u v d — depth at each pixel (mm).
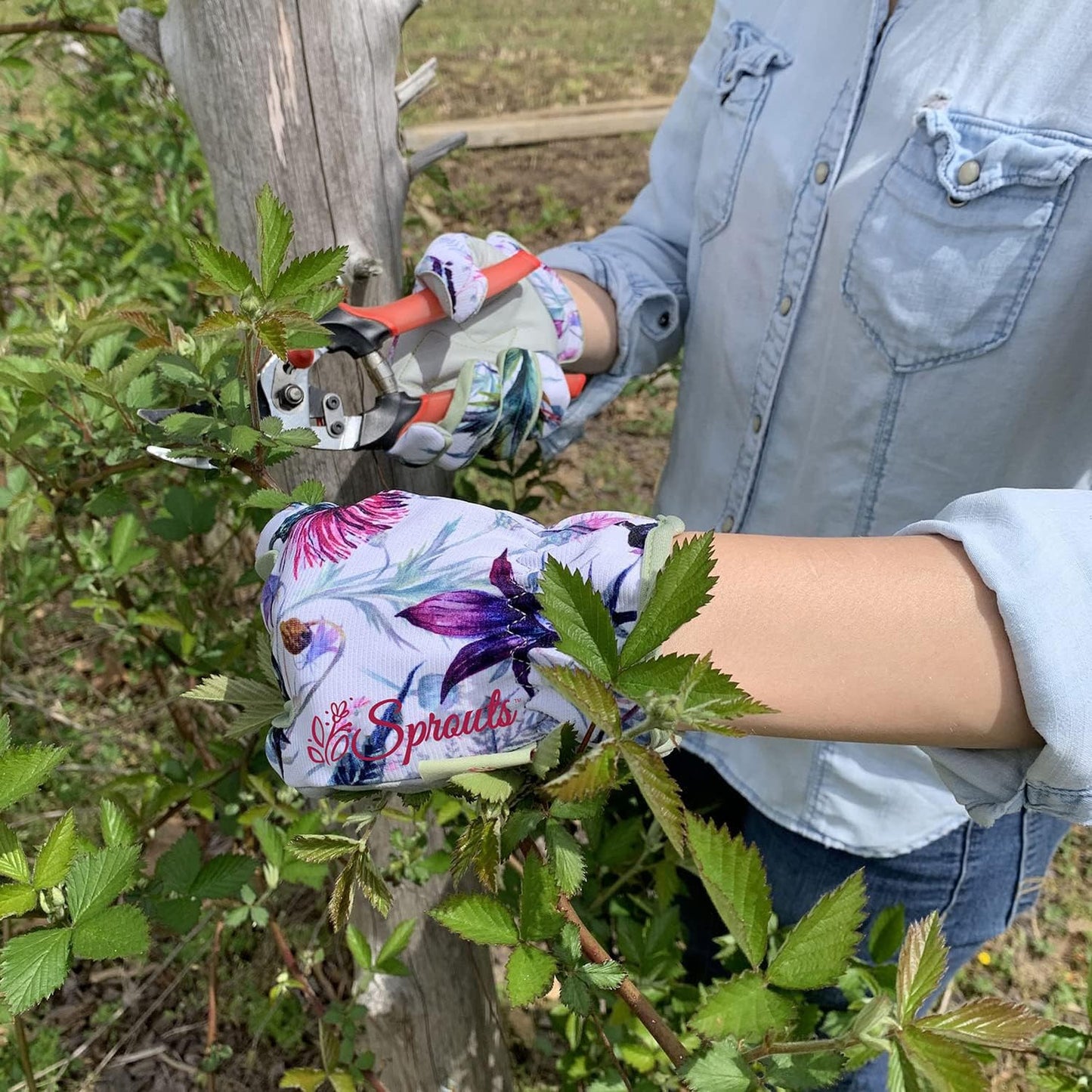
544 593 502
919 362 923
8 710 2146
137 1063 1782
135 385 966
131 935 620
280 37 880
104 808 859
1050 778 608
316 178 938
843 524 1050
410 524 694
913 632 591
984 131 851
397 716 640
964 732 601
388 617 649
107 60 2053
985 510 625
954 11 887
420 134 4688
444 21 6012
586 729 636
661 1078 1037
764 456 1144
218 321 715
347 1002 1413
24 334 1009
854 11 1007
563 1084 1306
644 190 1402
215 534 2047
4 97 3240
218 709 1805
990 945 2076
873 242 929
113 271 2016
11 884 640
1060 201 822
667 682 495
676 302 1237
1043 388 899
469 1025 1419
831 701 592
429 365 974
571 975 667
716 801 1505
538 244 4082
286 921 1883
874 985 1119
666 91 5352
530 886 659
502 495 2748
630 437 3348
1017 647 574
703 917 1516
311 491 842
